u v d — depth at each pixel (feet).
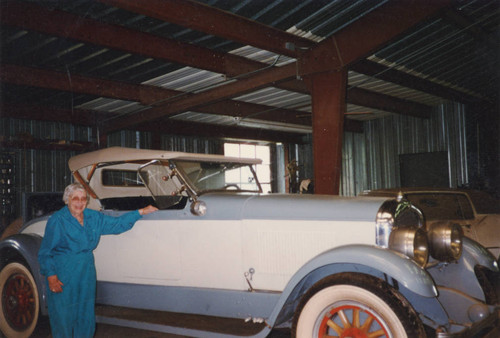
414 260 8.16
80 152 43.86
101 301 11.51
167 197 11.44
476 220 17.63
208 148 54.49
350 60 23.84
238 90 31.60
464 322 9.43
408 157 52.37
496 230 17.53
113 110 42.09
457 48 31.14
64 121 39.68
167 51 25.16
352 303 7.72
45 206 14.74
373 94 42.57
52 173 41.68
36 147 38.60
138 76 32.24
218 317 10.52
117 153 11.38
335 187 24.67
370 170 56.13
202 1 21.58
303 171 63.31
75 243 9.59
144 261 10.92
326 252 8.26
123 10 21.57
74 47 26.13
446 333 7.52
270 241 9.60
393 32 21.94
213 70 27.58
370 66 32.45
